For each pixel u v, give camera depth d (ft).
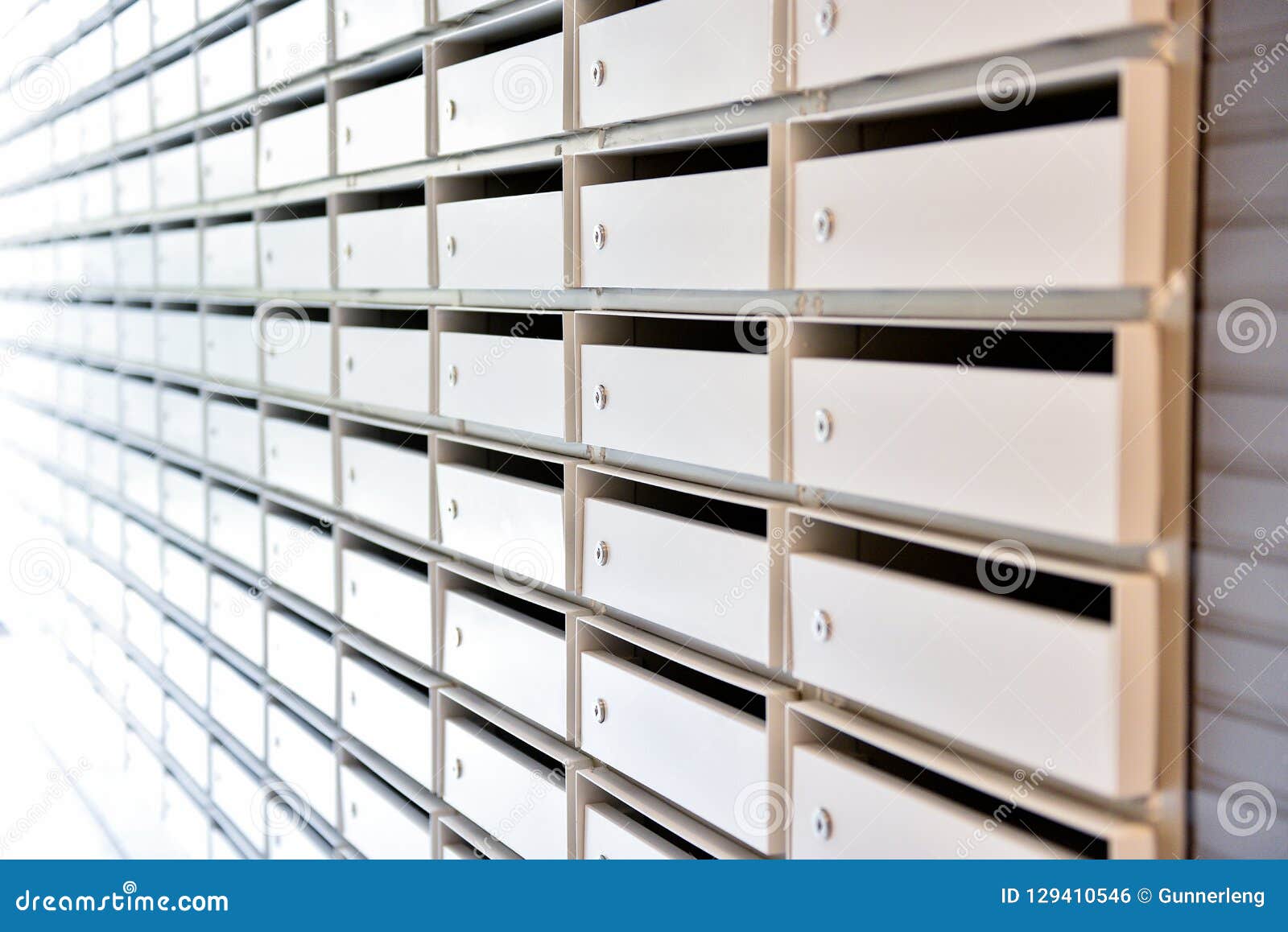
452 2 5.47
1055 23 2.87
